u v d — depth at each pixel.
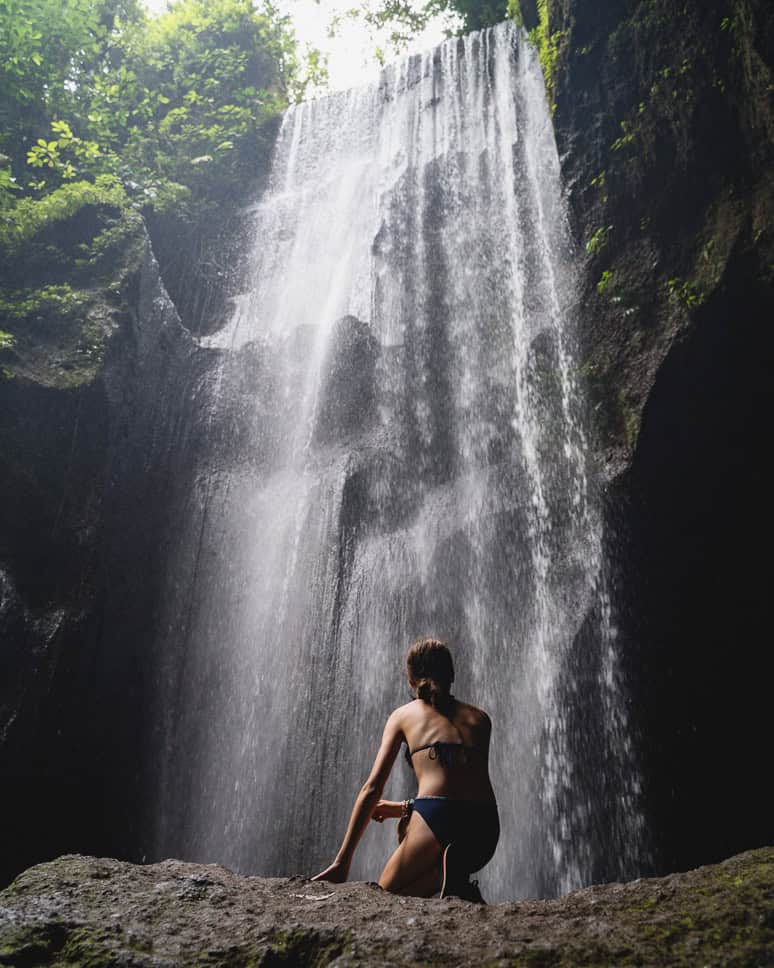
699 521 9.48
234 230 14.50
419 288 12.86
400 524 11.19
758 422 9.17
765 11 7.92
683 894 2.13
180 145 14.96
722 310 8.84
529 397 10.59
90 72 14.60
